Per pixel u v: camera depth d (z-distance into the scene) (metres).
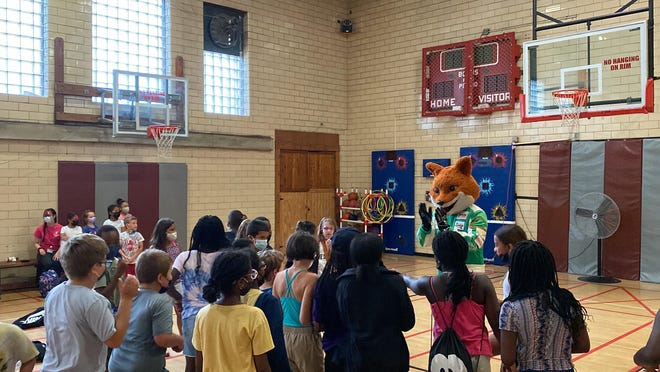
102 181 9.64
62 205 9.23
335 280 3.18
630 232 9.17
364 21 13.30
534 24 9.14
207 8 11.20
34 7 9.01
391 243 12.66
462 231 5.26
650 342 2.56
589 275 9.55
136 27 10.15
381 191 12.70
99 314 2.62
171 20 10.52
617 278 9.30
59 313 2.64
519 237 3.52
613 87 8.20
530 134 10.66
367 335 2.84
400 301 2.87
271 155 12.16
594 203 8.81
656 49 9.25
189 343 3.67
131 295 2.77
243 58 11.77
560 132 10.30
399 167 12.55
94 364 2.66
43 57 9.09
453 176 5.63
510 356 2.54
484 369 2.89
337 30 13.41
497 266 10.90
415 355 5.33
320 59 13.06
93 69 9.57
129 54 10.05
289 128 12.47
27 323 6.21
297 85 12.60
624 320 6.66
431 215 5.93
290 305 3.51
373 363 2.82
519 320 2.51
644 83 7.88
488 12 11.21
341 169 13.62
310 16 12.84
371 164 13.15
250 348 2.71
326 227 5.32
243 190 11.67
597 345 5.62
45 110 9.04
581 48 8.52
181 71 10.62
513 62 10.68
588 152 9.59
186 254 3.75
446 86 11.61
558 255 9.91
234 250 2.96
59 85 9.15
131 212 9.98
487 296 2.97
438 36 11.95
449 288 2.88
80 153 9.48
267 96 12.05
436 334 3.03
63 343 2.62
